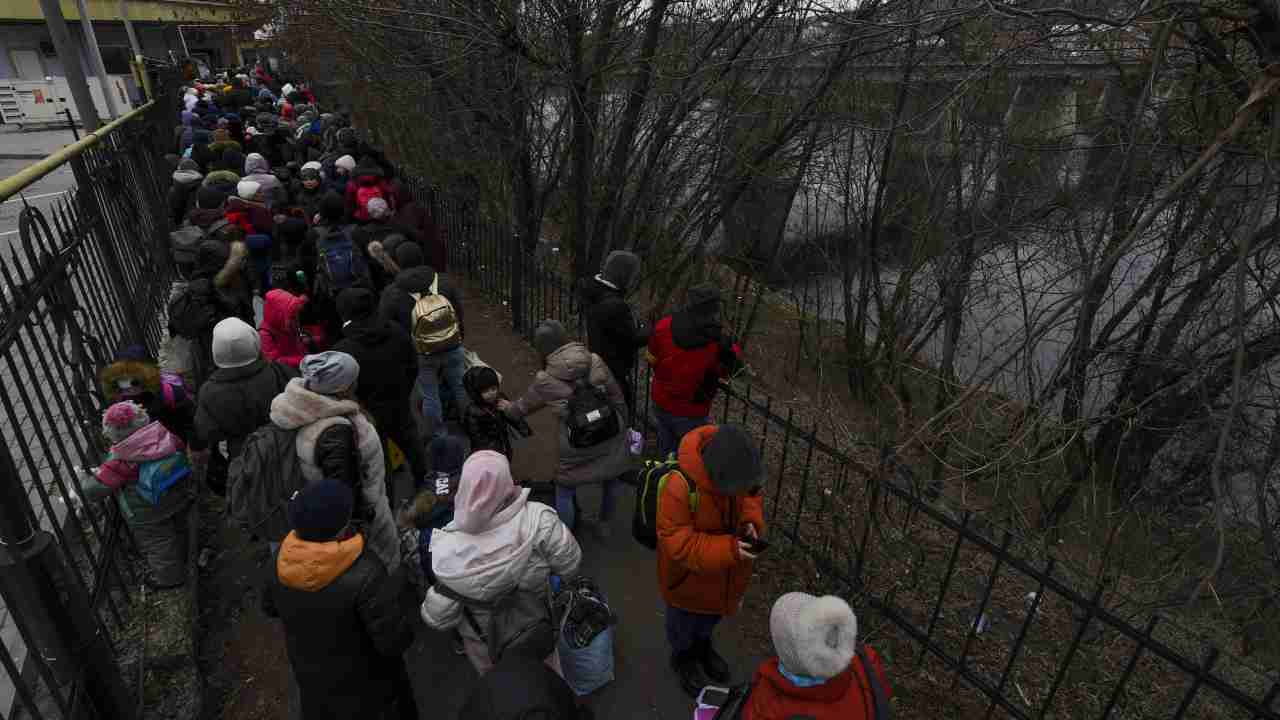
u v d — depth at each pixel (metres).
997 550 2.95
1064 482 6.04
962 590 4.49
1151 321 5.79
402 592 2.45
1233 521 5.03
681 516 2.72
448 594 2.42
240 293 5.66
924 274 8.11
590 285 4.84
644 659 3.64
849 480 5.21
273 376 3.64
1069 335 6.29
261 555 4.25
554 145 8.62
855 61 6.74
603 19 6.31
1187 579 5.01
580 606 3.01
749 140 7.84
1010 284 7.08
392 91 10.62
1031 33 4.65
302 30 11.02
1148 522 5.59
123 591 3.69
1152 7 3.57
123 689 2.98
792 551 4.35
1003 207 6.95
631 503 4.90
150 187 8.23
